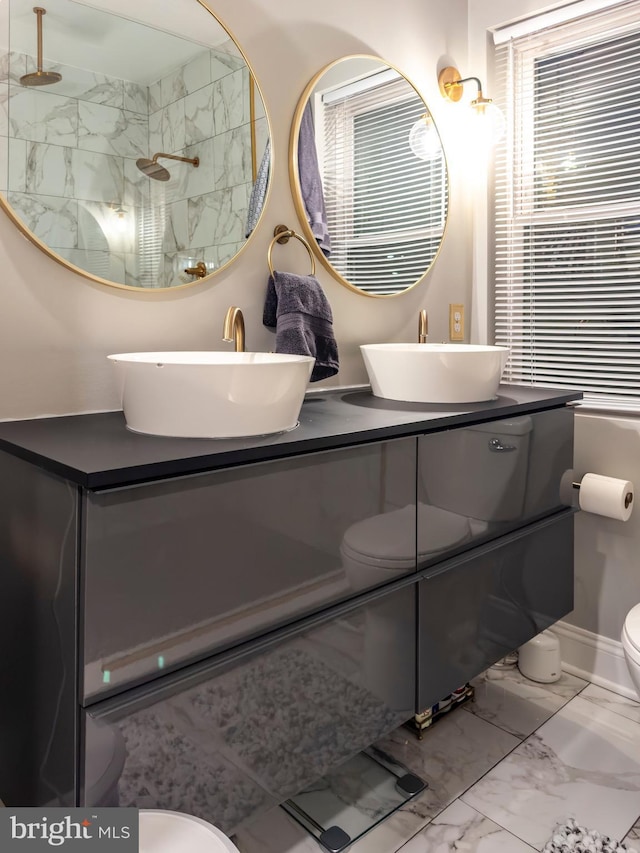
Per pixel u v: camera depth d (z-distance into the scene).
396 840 1.52
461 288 2.38
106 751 1.00
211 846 1.00
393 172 2.07
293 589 1.23
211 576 1.11
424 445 1.47
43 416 1.43
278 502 1.19
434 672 1.55
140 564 1.02
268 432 1.25
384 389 1.81
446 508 1.54
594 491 2.01
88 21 1.43
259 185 1.74
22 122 1.35
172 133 1.57
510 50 2.25
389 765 1.76
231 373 1.16
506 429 1.70
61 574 1.05
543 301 2.30
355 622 1.35
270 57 1.75
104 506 0.98
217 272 1.66
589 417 2.14
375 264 2.05
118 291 1.52
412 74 2.11
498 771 1.75
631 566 2.09
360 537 1.35
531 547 1.84
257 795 1.21
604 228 2.14
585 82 2.14
